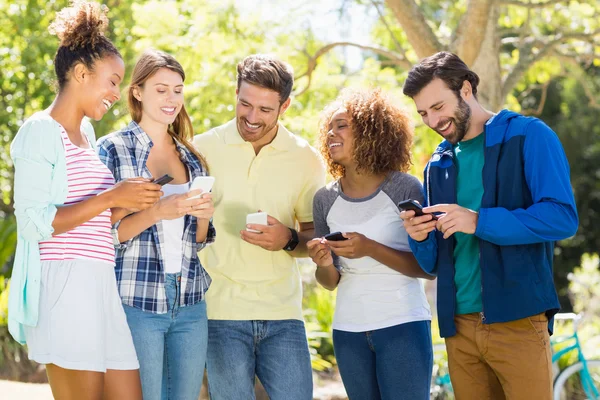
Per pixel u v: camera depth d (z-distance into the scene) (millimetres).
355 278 3521
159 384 3240
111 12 10656
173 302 3287
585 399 6617
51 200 2840
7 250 9172
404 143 3656
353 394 3520
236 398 3600
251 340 3652
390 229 3531
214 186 3752
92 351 2842
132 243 3252
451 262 3271
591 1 8180
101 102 2982
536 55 7344
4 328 8016
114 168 3297
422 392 3379
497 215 3014
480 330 3176
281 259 3740
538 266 3105
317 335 7355
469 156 3270
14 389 6008
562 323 8055
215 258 3709
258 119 3588
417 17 6609
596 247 17672
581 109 17266
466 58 6582
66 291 2826
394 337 3393
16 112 11734
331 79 7656
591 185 17625
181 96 3422
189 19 7578
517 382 3104
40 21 11195
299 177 3842
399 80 8062
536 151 3066
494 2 6332
